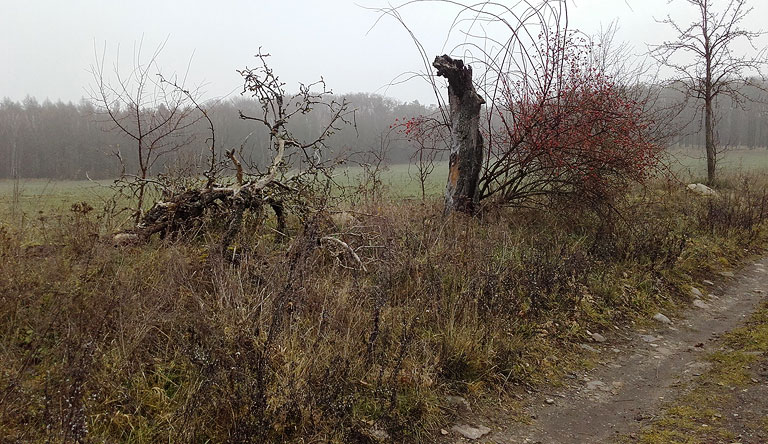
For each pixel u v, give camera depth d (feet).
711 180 56.34
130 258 16.29
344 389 13.03
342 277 18.26
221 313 13.80
